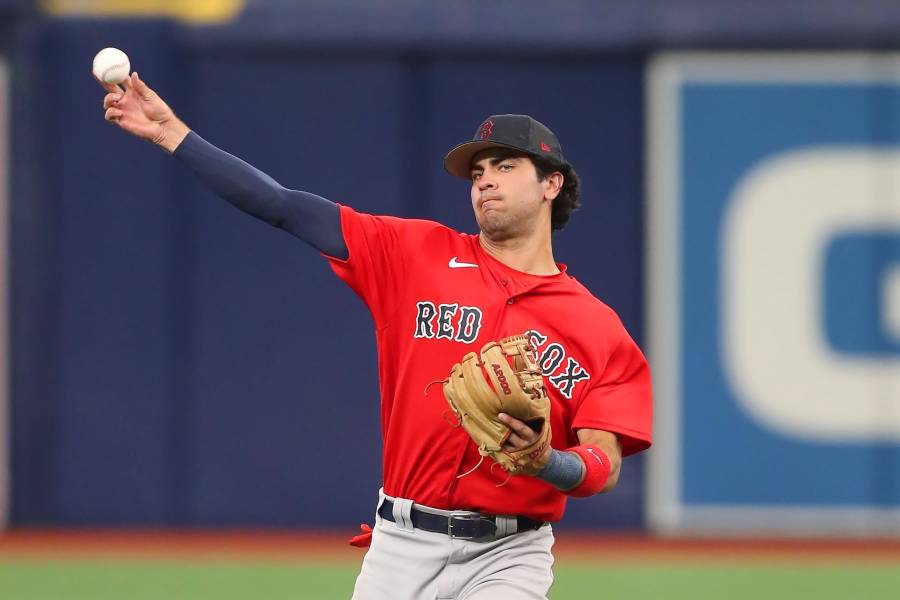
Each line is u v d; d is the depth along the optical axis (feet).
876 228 119.55
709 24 119.65
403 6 119.24
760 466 120.16
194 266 120.06
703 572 103.86
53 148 119.44
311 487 120.37
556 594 94.22
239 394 120.16
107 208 119.44
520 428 39.19
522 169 44.29
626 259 120.98
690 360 120.37
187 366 120.16
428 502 44.01
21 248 119.65
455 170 46.14
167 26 118.83
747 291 119.96
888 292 119.75
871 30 119.34
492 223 44.34
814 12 119.65
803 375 119.75
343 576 100.27
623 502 121.60
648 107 120.78
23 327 119.75
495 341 42.83
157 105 43.24
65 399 119.44
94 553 109.50
